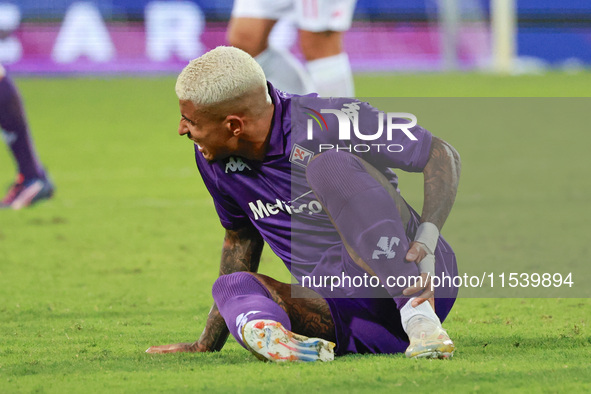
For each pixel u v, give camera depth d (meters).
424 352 9.72
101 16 78.31
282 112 10.04
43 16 77.00
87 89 69.56
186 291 17.23
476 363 9.66
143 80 74.56
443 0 86.25
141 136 50.03
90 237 24.36
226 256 11.26
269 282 10.38
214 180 10.60
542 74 79.94
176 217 27.75
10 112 29.19
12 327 13.70
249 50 35.16
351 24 85.62
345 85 36.19
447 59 86.19
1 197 32.12
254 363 9.89
